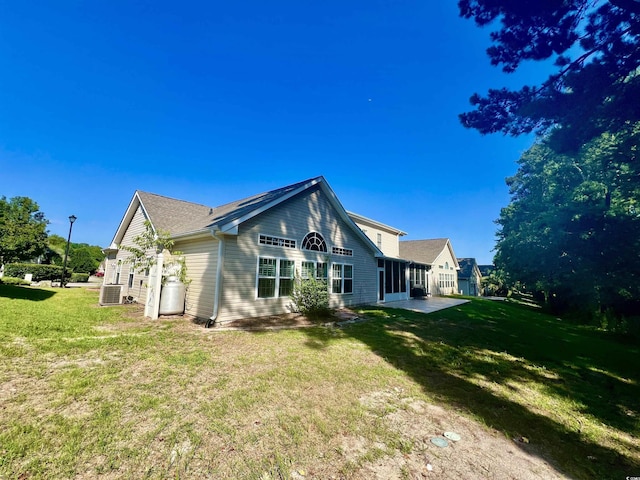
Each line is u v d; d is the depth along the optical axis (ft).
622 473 8.37
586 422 11.68
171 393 11.79
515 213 65.92
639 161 22.67
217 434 9.01
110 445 8.08
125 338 19.61
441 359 19.16
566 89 18.88
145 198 44.91
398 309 43.98
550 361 20.72
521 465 8.43
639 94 16.24
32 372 12.87
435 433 9.95
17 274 69.56
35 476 6.69
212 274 28.48
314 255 38.37
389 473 7.63
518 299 96.63
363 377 14.85
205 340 20.66
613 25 17.24
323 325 28.17
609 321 40.86
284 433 9.29
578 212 34.53
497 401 13.08
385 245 76.28
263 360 16.72
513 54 20.13
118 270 53.62
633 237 26.94
